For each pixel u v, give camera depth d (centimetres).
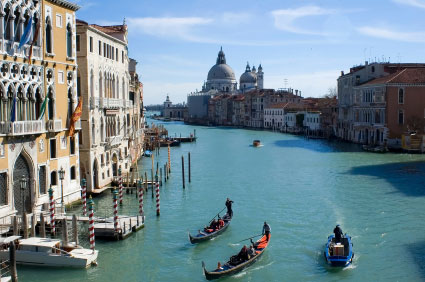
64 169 3219
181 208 3550
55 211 2842
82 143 3681
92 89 3756
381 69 8269
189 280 2223
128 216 3095
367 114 7681
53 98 3048
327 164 5850
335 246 2372
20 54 2712
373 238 2747
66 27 3197
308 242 2711
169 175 5212
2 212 2575
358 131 8231
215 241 2753
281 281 2202
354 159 6194
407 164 5556
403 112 6875
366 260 2416
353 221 3106
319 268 2339
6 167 2603
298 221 3145
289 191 4178
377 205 3525
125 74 4872
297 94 17150
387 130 6912
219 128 16750
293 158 6662
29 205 2842
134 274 2270
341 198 3812
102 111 3981
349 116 8812
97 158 3853
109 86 4259
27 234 2398
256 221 3164
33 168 2839
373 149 6894
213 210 3494
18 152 2698
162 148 8950
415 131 6744
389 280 2178
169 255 2525
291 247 2633
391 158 6134
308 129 11262
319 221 3133
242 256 2362
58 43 3097
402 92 6850
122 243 2689
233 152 7888
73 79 3303
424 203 3544
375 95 7281
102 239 2727
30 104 2855
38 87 2895
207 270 2322
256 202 3744
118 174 4350
